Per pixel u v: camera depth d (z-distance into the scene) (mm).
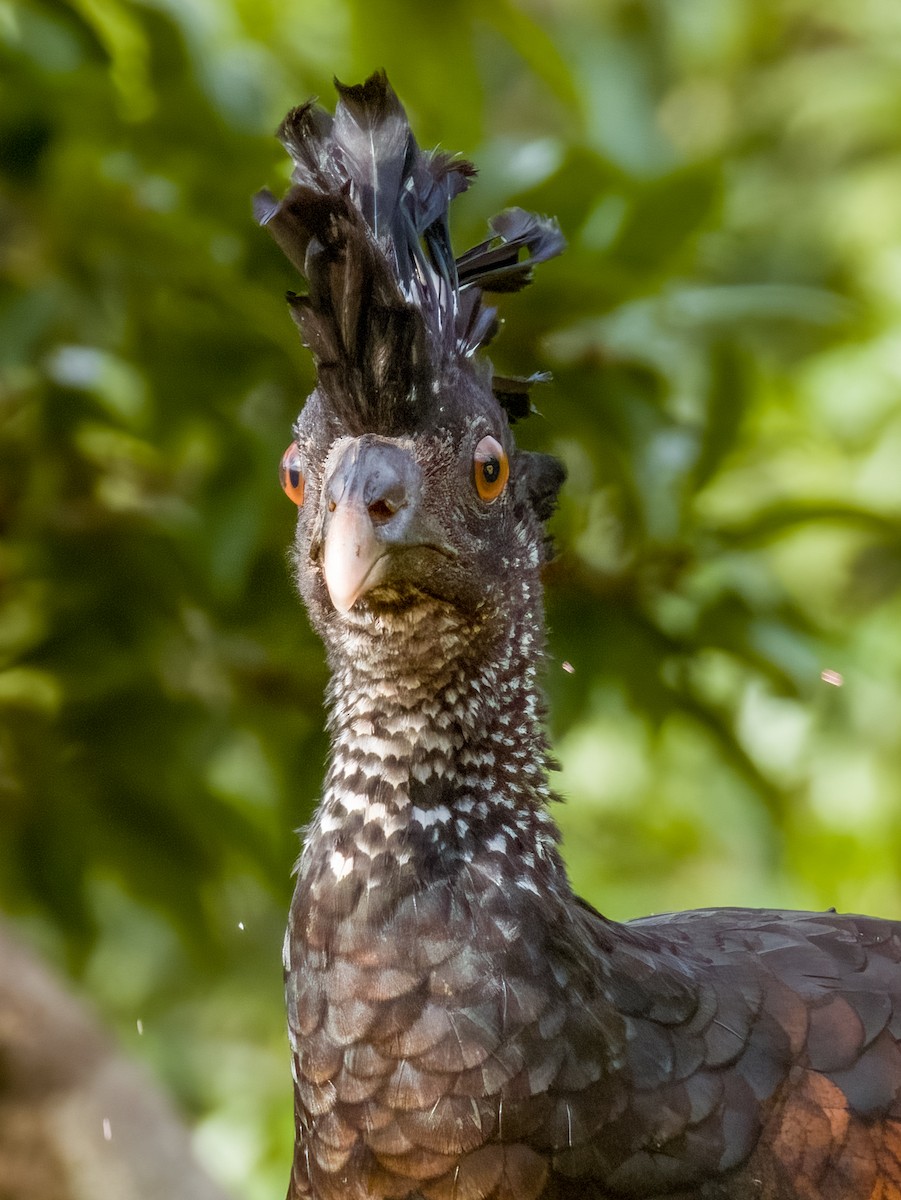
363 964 5582
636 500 8602
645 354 8586
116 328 8578
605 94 13586
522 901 5672
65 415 8539
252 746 9578
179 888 9133
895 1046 6023
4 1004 7391
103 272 8477
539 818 6035
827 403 11477
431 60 9133
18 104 8172
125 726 8812
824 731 11062
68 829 8953
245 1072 12188
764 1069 5781
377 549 5543
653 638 8828
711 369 8711
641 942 6008
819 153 15789
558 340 8555
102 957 11930
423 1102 5492
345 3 9109
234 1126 11914
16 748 8969
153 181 8359
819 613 12672
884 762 11570
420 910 5605
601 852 12914
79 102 8195
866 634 12727
